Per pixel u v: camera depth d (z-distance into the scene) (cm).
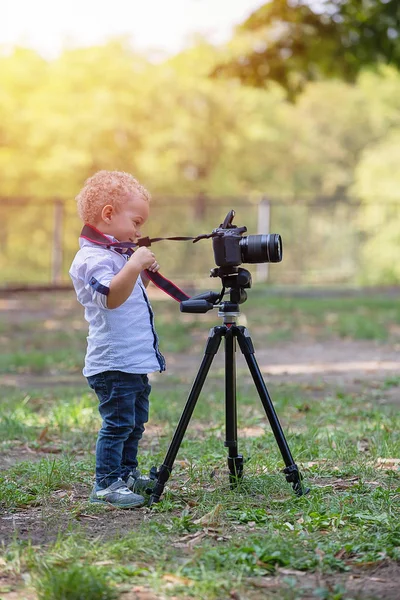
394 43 1775
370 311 1925
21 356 1220
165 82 3634
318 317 1789
